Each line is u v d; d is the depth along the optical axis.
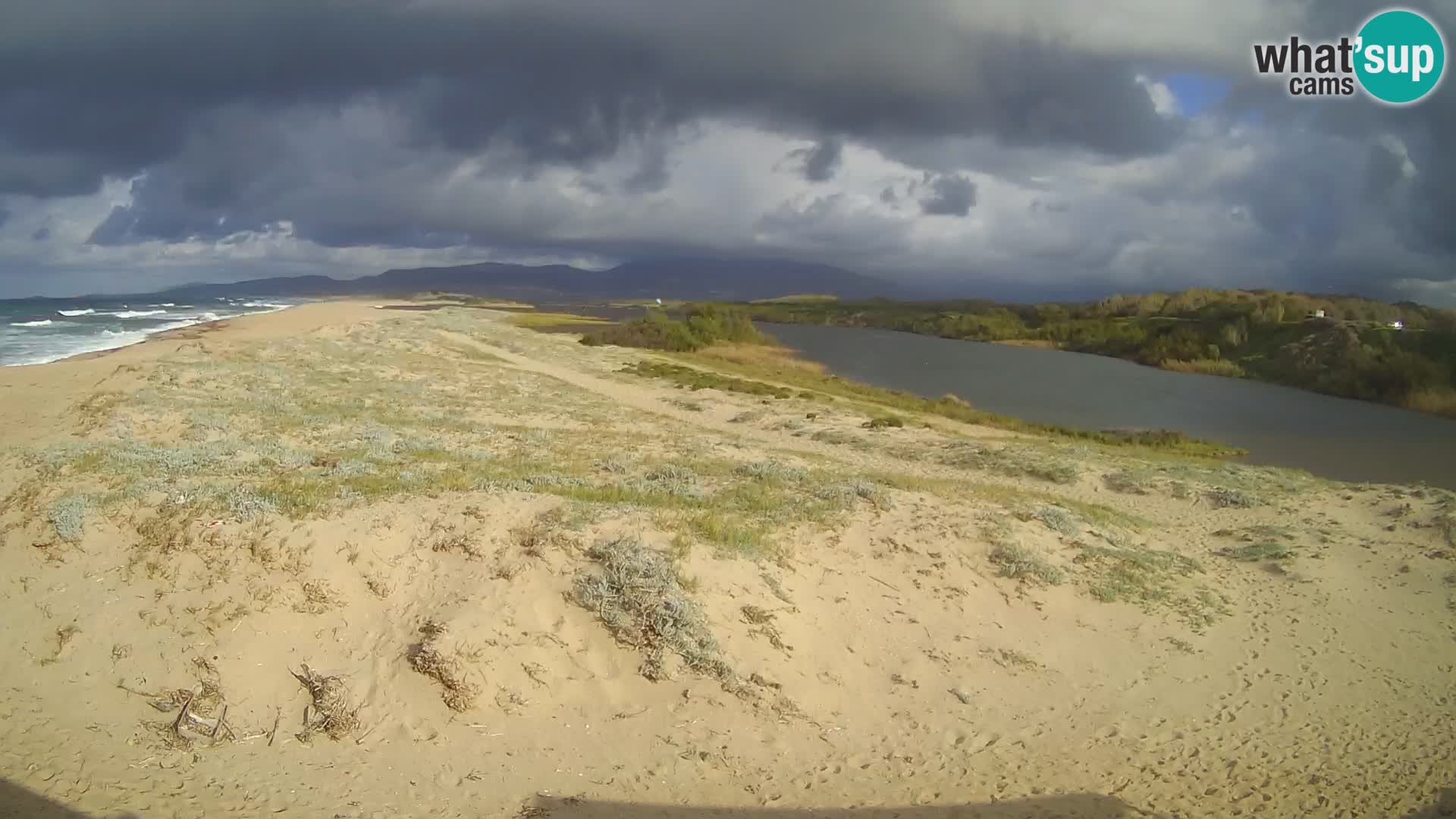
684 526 10.46
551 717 7.43
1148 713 8.87
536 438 19.92
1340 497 19.12
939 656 9.33
